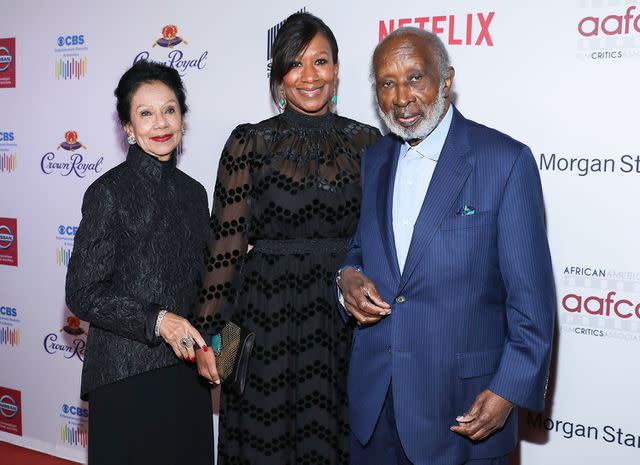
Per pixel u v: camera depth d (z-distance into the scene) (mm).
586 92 1993
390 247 1568
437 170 1502
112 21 2756
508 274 1422
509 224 1413
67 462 3016
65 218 2973
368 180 1700
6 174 3094
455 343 1487
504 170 1435
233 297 1795
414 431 1525
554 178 2059
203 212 1880
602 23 1954
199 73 2594
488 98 2117
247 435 1843
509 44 2072
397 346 1536
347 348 1843
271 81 1905
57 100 2926
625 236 1989
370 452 1697
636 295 1990
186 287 1762
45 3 2898
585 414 2092
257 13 2459
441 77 1504
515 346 1416
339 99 2352
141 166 1733
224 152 1851
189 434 1822
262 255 1842
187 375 1813
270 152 1812
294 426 1846
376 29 2268
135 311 1631
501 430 1529
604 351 2051
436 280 1479
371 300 1564
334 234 1838
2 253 3145
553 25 2012
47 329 3061
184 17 2600
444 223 1469
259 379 1820
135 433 1712
